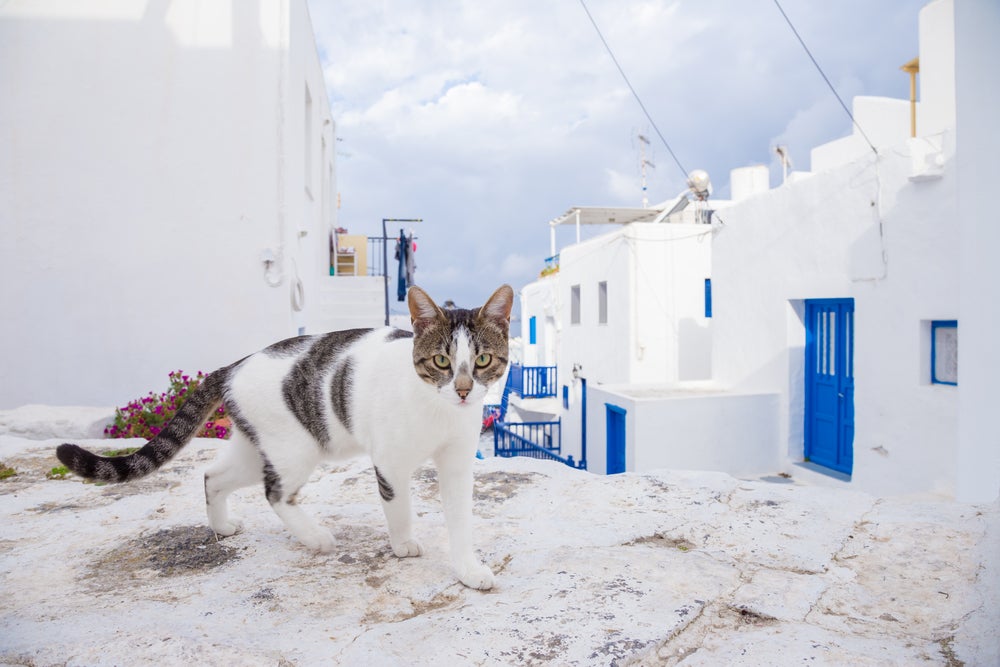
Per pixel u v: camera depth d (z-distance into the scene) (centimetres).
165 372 782
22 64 756
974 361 256
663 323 1439
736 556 249
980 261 251
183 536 283
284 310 795
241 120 784
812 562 240
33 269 763
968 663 167
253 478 275
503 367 242
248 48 781
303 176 922
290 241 806
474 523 295
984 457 255
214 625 197
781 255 991
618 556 247
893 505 298
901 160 761
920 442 744
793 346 987
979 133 246
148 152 775
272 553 262
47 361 767
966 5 241
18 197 759
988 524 248
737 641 184
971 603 199
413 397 225
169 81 775
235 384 255
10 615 206
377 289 1133
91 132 767
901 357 770
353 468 403
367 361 244
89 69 764
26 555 265
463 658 173
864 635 186
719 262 1160
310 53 1048
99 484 384
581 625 191
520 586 224
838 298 898
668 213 1681
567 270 1850
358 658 172
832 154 1496
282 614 208
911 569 229
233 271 789
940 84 1051
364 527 293
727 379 1146
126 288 776
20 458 460
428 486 366
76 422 596
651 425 977
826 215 890
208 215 784
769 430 1018
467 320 232
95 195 769
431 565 247
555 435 1867
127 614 205
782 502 308
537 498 336
